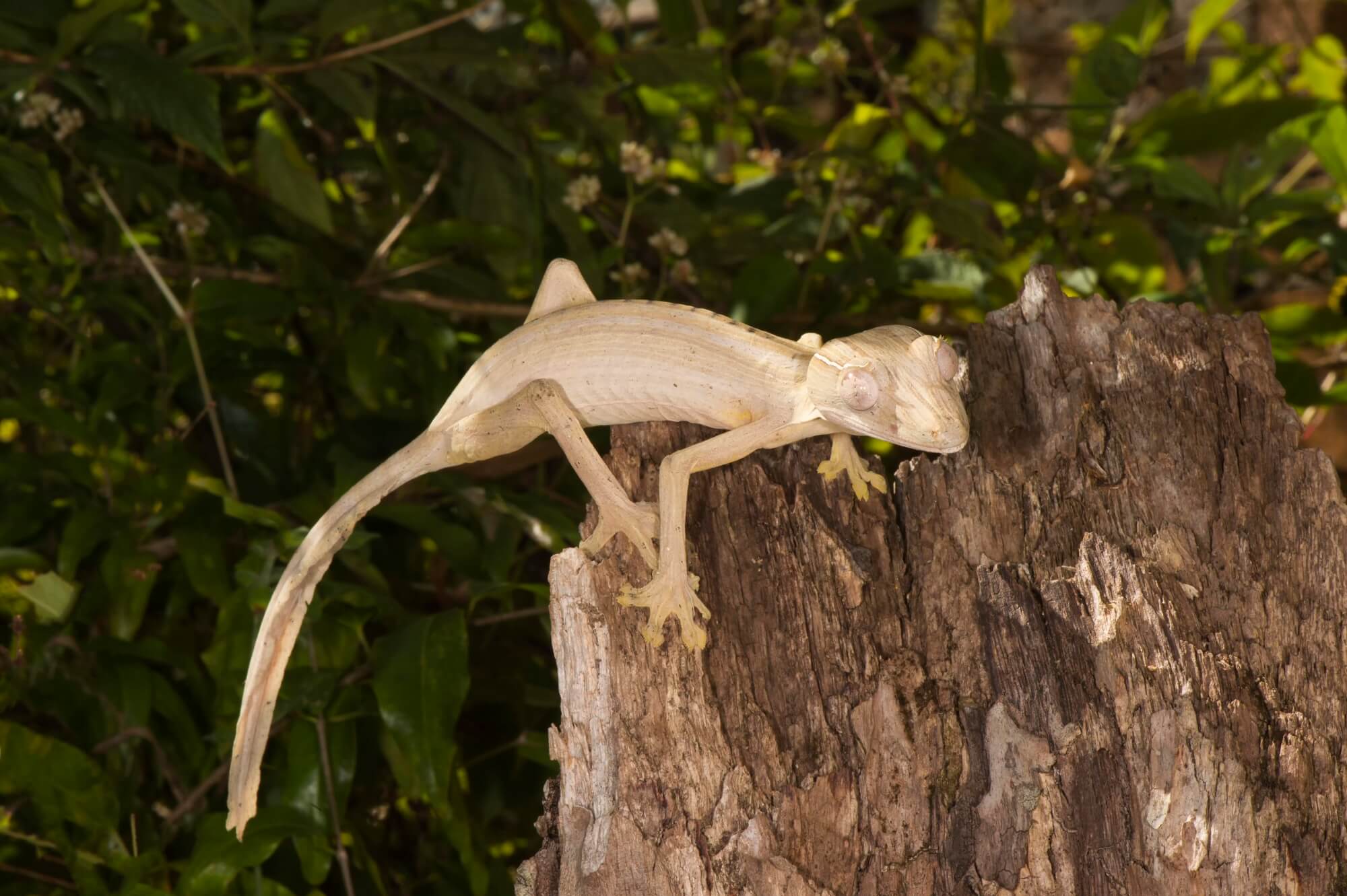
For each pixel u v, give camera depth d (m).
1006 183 4.22
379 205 4.61
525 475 4.06
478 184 4.18
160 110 3.22
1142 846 1.74
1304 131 4.00
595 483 1.86
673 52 4.09
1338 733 1.81
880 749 1.84
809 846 1.82
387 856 3.61
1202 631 1.84
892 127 4.38
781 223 4.31
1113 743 1.78
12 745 2.88
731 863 1.81
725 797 1.83
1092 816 1.77
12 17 3.41
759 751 1.85
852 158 3.90
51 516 3.39
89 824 2.93
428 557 3.95
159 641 3.23
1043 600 1.85
